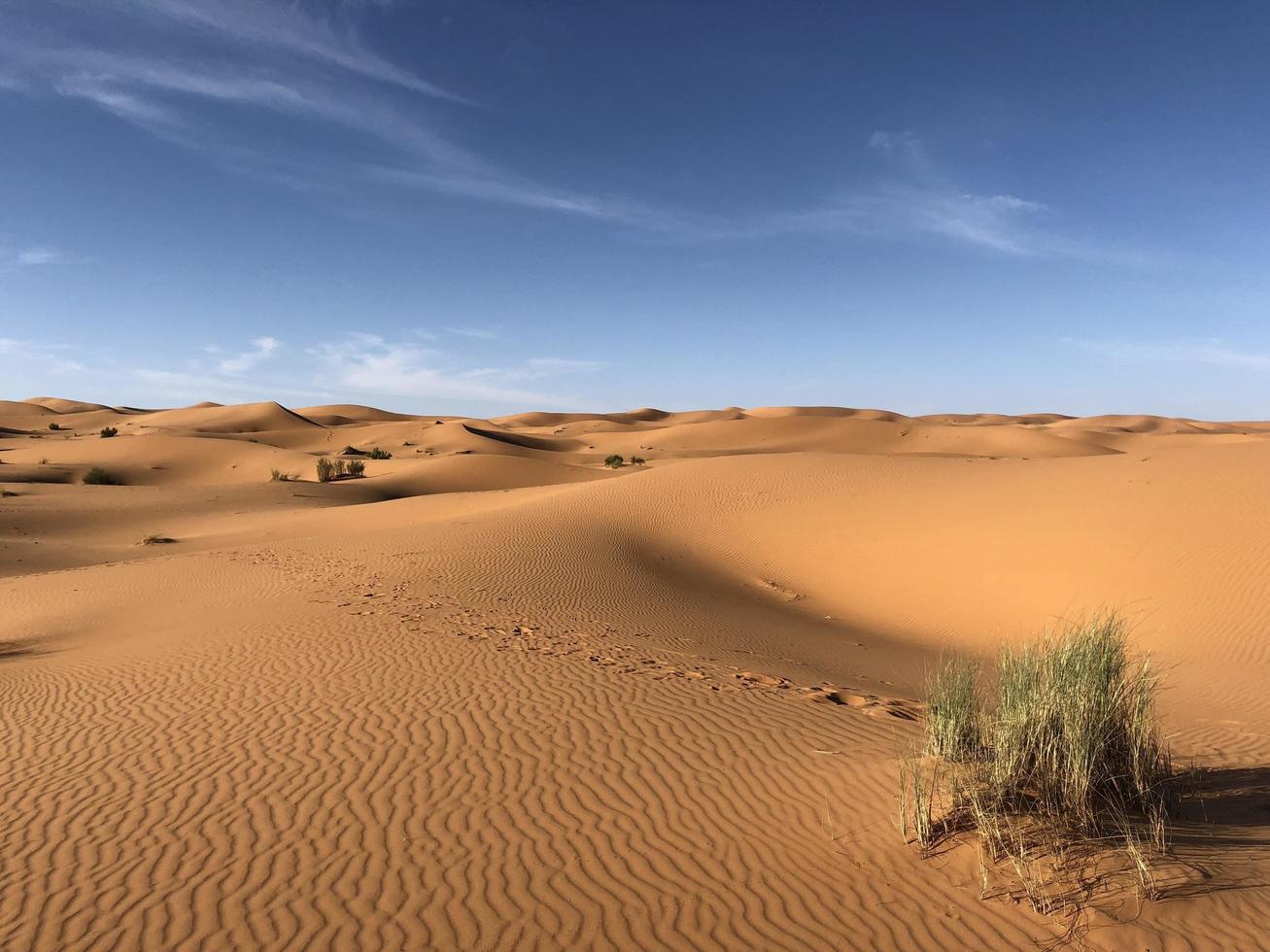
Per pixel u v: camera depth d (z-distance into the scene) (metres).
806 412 174.12
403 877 4.98
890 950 4.27
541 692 8.89
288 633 11.97
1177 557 16.61
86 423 123.44
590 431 139.75
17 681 10.20
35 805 6.13
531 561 19.86
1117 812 5.36
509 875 5.01
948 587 18.59
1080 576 17.17
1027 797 5.50
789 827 5.61
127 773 6.73
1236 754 7.65
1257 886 4.66
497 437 101.00
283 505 41.53
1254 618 14.20
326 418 148.12
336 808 5.94
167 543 30.66
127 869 5.11
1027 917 4.46
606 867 5.11
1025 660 6.18
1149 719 5.91
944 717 6.50
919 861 5.04
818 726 7.91
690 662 11.01
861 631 16.70
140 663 10.69
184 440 69.69
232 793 6.25
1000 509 21.88
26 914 4.62
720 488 28.31
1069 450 79.38
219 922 4.53
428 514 32.69
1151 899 4.52
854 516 23.89
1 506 36.91
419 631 12.06
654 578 19.45
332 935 4.41
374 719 7.96
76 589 19.27
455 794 6.18
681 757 6.95
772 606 18.64
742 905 4.68
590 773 6.58
